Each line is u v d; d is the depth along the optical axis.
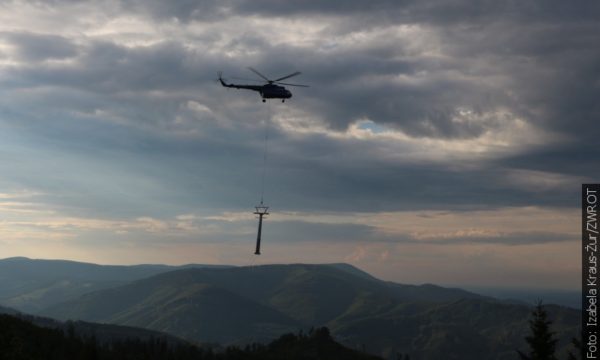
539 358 117.19
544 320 119.25
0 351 160.25
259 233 123.56
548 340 117.44
